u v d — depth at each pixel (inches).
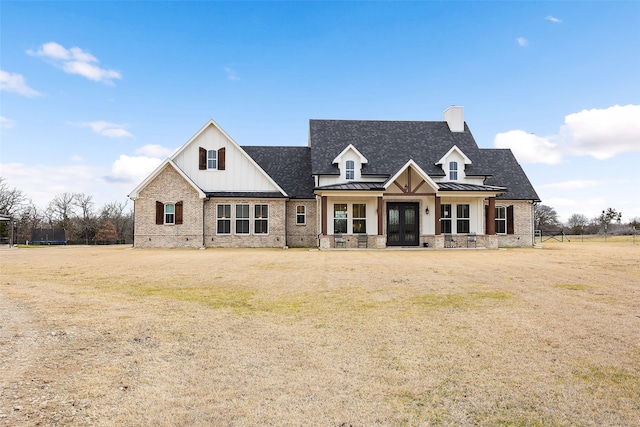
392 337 260.2
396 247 991.6
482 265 592.1
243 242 1058.7
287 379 199.3
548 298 365.4
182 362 217.9
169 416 162.7
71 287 417.1
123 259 690.8
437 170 1077.8
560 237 1791.3
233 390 187.0
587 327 276.5
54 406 165.6
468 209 1040.8
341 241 981.8
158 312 315.6
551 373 205.2
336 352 234.7
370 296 378.6
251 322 293.3
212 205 1058.1
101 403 170.4
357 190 942.4
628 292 389.7
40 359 212.7
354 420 163.0
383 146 1124.5
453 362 219.6
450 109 1211.9
